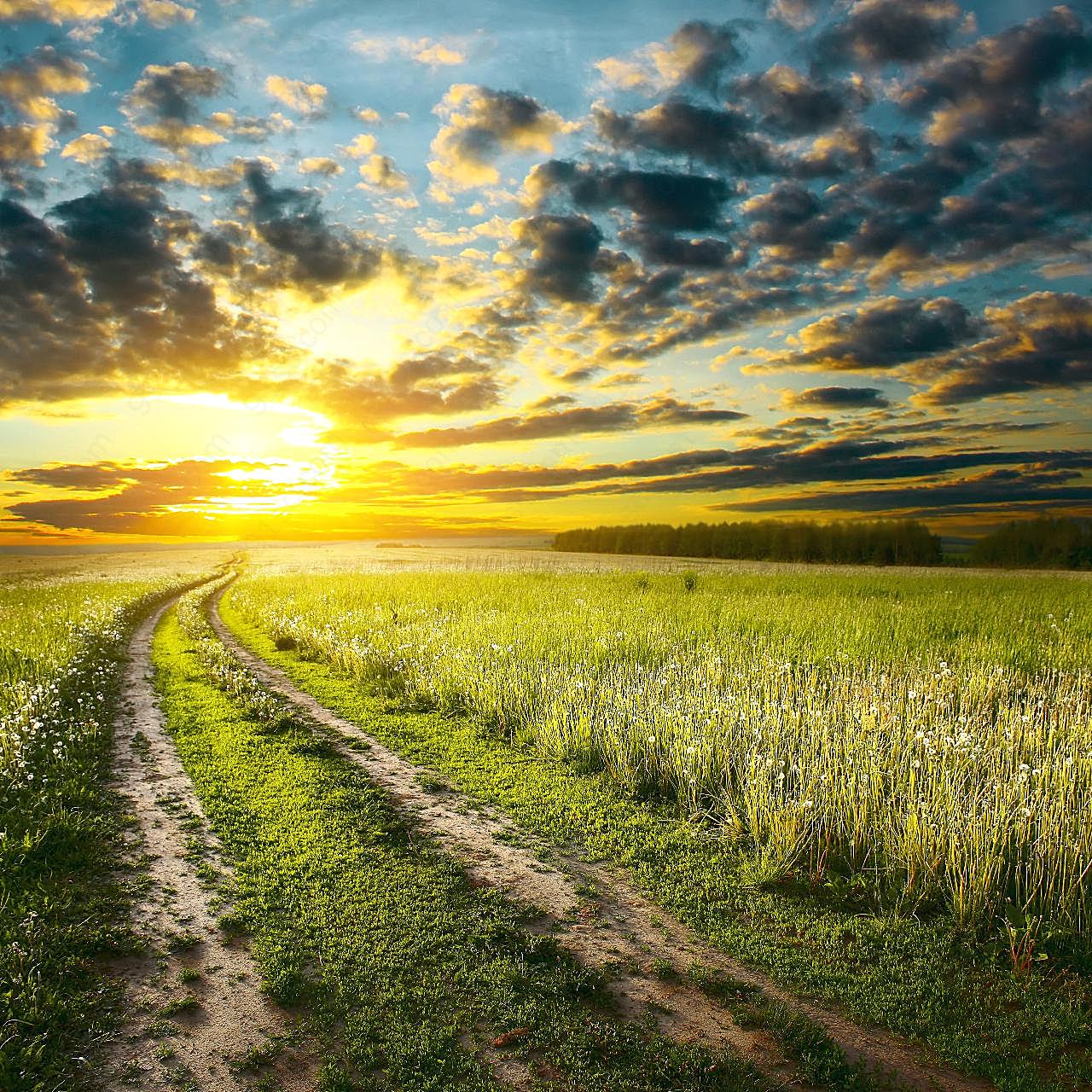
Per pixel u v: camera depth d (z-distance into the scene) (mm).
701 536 96250
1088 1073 3742
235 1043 4008
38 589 37781
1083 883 5410
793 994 4453
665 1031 4102
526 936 5062
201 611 29125
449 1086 3674
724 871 6141
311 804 7586
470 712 11336
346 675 14828
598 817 7262
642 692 10430
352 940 5016
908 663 13016
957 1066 3826
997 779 6934
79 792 7723
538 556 84250
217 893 5727
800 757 7750
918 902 5379
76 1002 4273
